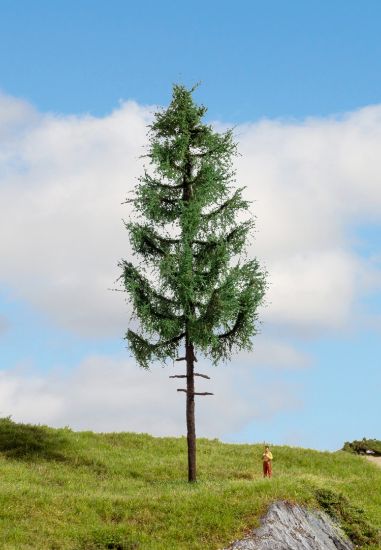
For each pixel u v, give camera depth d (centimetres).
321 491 2550
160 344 2938
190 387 2919
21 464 2958
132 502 2319
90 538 2062
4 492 2262
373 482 3161
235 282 2817
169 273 2884
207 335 2823
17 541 1970
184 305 2911
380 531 2464
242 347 2873
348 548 2308
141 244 2959
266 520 2177
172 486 2742
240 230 2941
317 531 2264
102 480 2911
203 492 2403
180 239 2998
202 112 3067
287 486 2461
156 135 3092
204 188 2952
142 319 2898
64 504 2262
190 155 3047
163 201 3034
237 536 2102
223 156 3016
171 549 2028
